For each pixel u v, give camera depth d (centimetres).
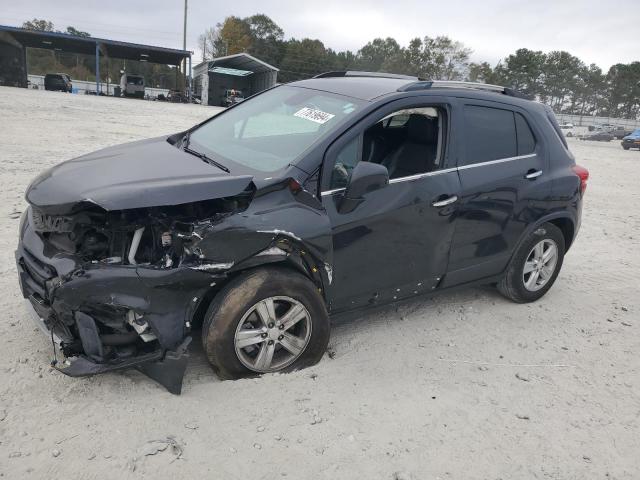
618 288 584
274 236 315
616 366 411
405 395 344
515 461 296
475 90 440
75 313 282
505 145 446
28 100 2502
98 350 287
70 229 302
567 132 6094
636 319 503
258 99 472
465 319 466
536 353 420
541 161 469
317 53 9738
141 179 315
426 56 9425
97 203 281
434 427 317
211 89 5872
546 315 491
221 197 305
